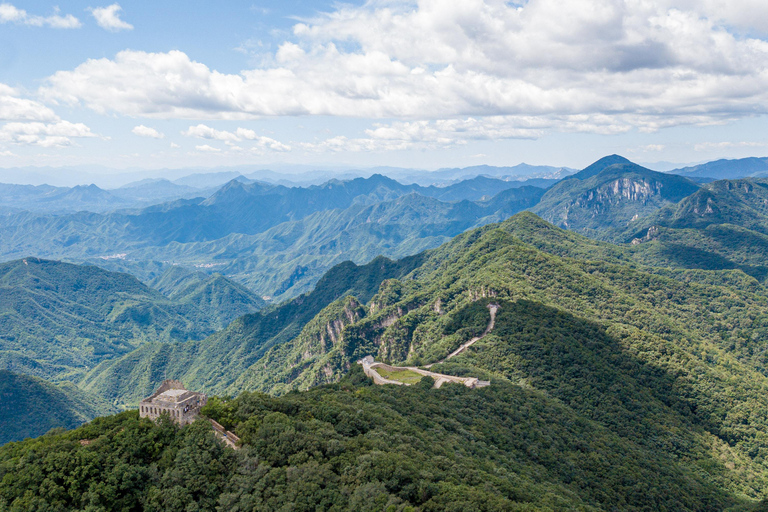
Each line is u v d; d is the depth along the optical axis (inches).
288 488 3558.1
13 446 4197.8
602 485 5674.2
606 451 6417.3
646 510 5506.9
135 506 3631.9
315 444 4020.7
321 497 3511.3
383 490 3528.5
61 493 3560.5
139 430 4028.1
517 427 6309.1
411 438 4596.5
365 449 4084.6
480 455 5054.1
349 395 6018.7
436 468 4057.6
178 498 3538.4
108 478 3612.2
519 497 4060.0
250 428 4195.4
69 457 3700.8
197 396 4493.1
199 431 3978.8
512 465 5098.4
